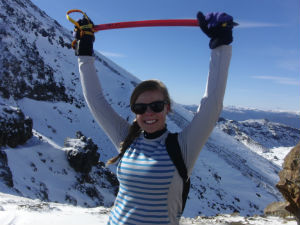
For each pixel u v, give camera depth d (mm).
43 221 7008
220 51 2209
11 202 10250
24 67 60719
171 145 2195
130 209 2191
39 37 89562
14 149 31188
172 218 2186
